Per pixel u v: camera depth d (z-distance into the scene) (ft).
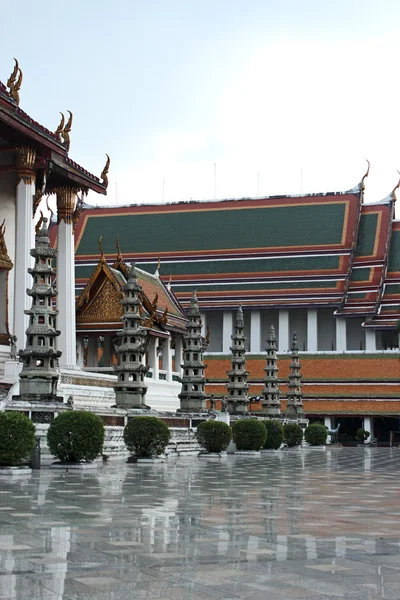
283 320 324.80
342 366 276.82
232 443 143.64
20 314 133.28
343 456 154.30
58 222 159.33
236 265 336.70
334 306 315.17
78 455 88.58
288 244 337.72
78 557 36.78
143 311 168.96
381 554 38.93
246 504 59.26
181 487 71.46
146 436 103.71
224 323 328.29
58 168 148.05
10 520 47.80
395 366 273.33
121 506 55.62
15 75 132.77
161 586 31.40
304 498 65.16
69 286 156.46
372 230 339.57
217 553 38.52
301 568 35.27
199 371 146.30
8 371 127.65
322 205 349.00
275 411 189.37
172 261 342.03
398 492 72.13
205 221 354.95
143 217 360.48
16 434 80.18
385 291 328.70
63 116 151.74
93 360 171.63
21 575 32.94
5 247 143.02
